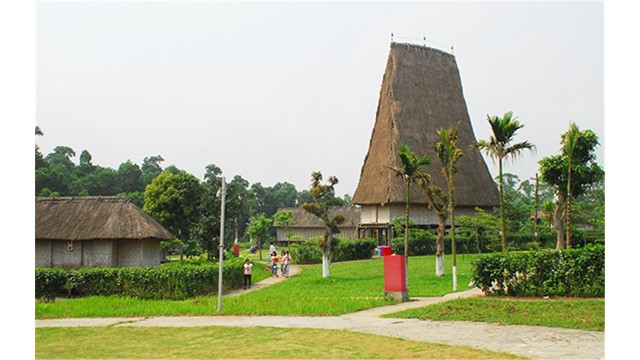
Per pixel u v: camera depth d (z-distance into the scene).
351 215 71.38
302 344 12.29
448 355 10.84
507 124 22.05
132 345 12.74
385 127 52.78
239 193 49.75
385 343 12.13
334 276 30.11
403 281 19.52
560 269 17.42
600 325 13.27
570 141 23.47
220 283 18.03
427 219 51.16
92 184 73.88
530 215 53.31
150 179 84.44
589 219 37.03
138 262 32.59
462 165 54.34
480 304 16.34
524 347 11.45
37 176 62.41
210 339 13.23
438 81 56.81
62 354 11.93
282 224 74.25
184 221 48.97
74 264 32.09
